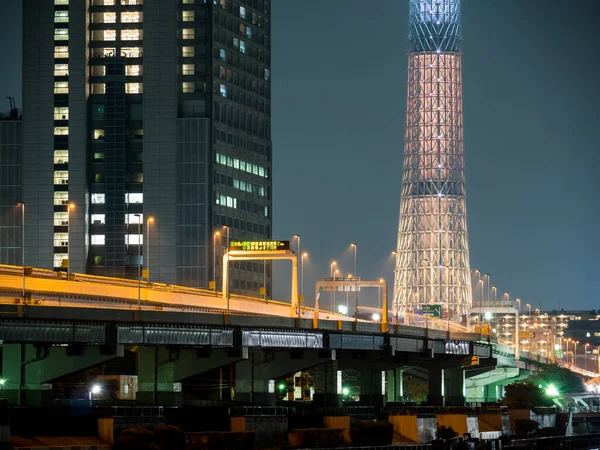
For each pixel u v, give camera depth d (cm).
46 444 17188
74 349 19062
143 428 17962
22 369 19512
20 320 17350
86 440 17662
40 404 19125
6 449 16350
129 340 19050
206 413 19862
